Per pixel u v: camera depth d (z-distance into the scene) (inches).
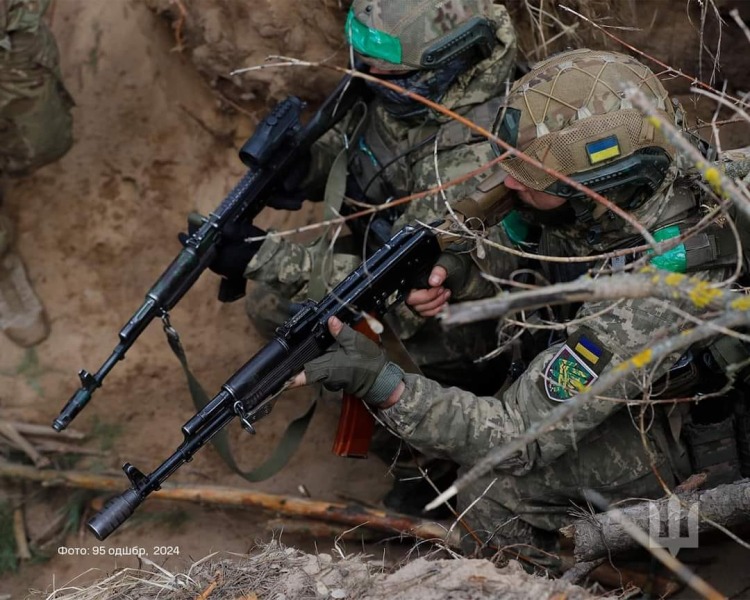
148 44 274.4
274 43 251.8
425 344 218.1
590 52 161.9
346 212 223.0
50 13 277.4
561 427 164.4
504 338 208.5
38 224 280.4
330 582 153.4
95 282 280.8
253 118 267.9
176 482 252.8
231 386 163.9
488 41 193.3
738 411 183.3
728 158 174.1
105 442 265.9
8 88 230.5
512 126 157.1
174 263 198.7
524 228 190.5
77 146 278.8
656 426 183.5
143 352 275.9
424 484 229.3
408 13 188.9
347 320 173.3
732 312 105.4
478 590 144.3
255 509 237.8
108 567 237.8
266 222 271.9
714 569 185.9
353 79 207.3
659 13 222.8
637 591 169.6
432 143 199.3
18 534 243.8
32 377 273.0
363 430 185.5
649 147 151.3
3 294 273.4
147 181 279.6
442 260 186.2
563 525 187.3
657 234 158.9
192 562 181.3
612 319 157.5
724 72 224.2
